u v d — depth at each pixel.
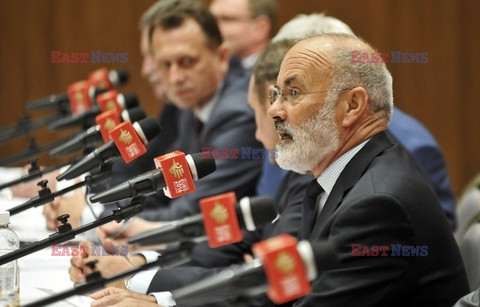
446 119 11.00
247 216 2.66
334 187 3.81
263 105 4.77
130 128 3.66
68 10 12.35
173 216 6.03
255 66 4.83
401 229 3.49
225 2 9.05
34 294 4.03
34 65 12.52
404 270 3.49
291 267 2.21
